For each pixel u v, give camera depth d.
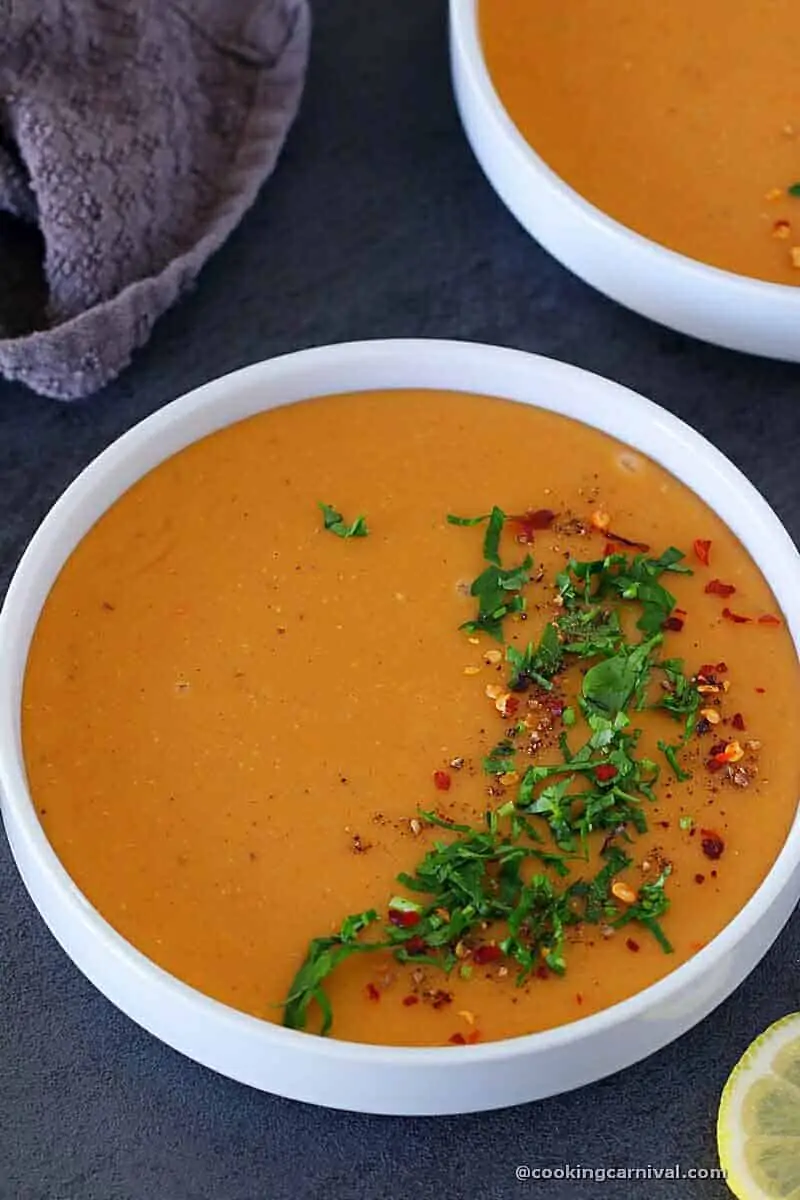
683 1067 0.50
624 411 0.54
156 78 0.59
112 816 0.49
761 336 0.57
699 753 0.51
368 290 0.60
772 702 0.51
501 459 0.55
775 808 0.50
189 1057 0.49
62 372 0.57
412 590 0.53
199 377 0.59
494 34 0.61
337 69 0.64
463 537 0.54
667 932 0.48
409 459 0.55
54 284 0.58
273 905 0.48
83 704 0.51
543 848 0.49
